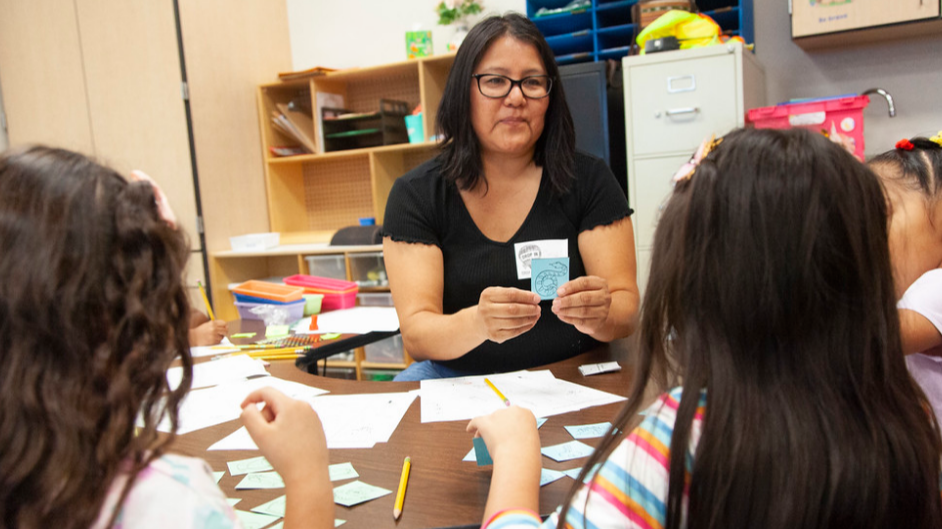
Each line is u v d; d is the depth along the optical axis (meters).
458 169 1.51
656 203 2.83
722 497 0.50
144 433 0.49
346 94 4.06
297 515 0.63
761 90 3.16
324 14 4.13
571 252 1.57
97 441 0.45
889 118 3.01
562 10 3.19
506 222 1.56
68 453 0.43
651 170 2.82
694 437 0.53
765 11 3.18
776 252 0.51
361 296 3.39
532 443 0.74
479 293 1.55
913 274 1.15
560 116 1.53
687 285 0.56
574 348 1.53
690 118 2.74
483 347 1.51
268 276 4.12
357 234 3.42
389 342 3.49
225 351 1.66
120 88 3.69
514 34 1.44
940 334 1.01
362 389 1.26
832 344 0.52
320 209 4.26
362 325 1.93
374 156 3.62
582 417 1.03
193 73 3.59
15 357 0.43
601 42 3.21
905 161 1.18
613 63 3.10
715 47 2.67
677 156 2.78
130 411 0.47
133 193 0.49
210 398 1.24
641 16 2.94
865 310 0.52
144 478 0.46
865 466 0.50
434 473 0.85
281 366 1.50
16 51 3.93
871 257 0.52
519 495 0.66
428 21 3.89
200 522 0.46
